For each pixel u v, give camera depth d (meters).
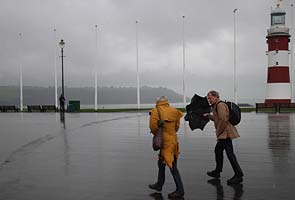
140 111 53.19
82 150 15.22
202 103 9.34
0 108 59.25
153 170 11.05
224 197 8.05
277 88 56.06
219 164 9.80
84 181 9.72
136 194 8.45
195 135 20.83
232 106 9.32
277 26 56.06
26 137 20.12
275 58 56.00
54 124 29.25
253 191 8.48
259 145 16.16
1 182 9.70
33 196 8.38
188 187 8.91
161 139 8.14
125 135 20.81
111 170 11.10
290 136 19.52
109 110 56.59
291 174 10.23
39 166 11.83
